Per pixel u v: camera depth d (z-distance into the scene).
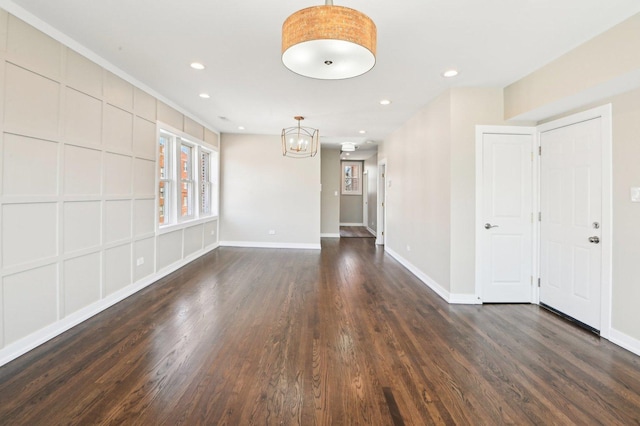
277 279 4.41
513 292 3.59
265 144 6.81
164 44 2.71
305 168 6.84
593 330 2.83
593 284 2.83
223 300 3.53
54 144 2.57
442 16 2.19
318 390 1.94
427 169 4.25
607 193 2.68
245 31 2.47
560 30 2.35
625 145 2.53
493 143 3.54
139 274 3.83
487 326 2.93
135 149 3.66
